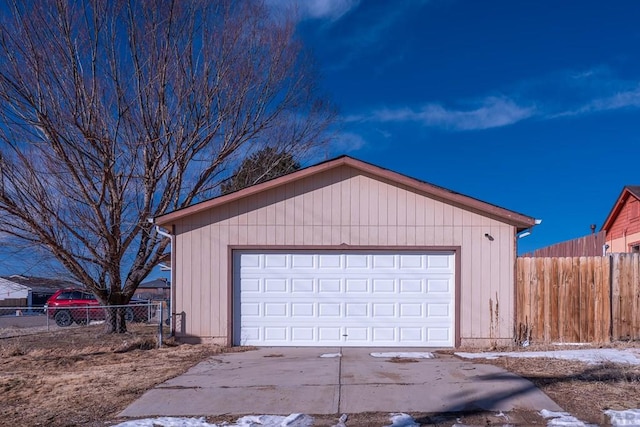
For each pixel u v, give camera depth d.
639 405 8.03
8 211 14.45
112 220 16.05
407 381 9.55
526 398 8.44
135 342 13.89
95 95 15.48
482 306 13.65
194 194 18.45
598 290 13.66
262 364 11.30
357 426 7.51
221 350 13.15
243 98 19.41
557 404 8.17
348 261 13.89
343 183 13.93
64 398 8.95
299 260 13.94
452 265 13.79
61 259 15.69
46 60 15.02
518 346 13.33
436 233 13.78
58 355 12.88
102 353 12.98
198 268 13.93
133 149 16.52
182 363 11.49
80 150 15.18
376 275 13.84
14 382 10.04
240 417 7.94
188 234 13.97
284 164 21.48
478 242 13.74
